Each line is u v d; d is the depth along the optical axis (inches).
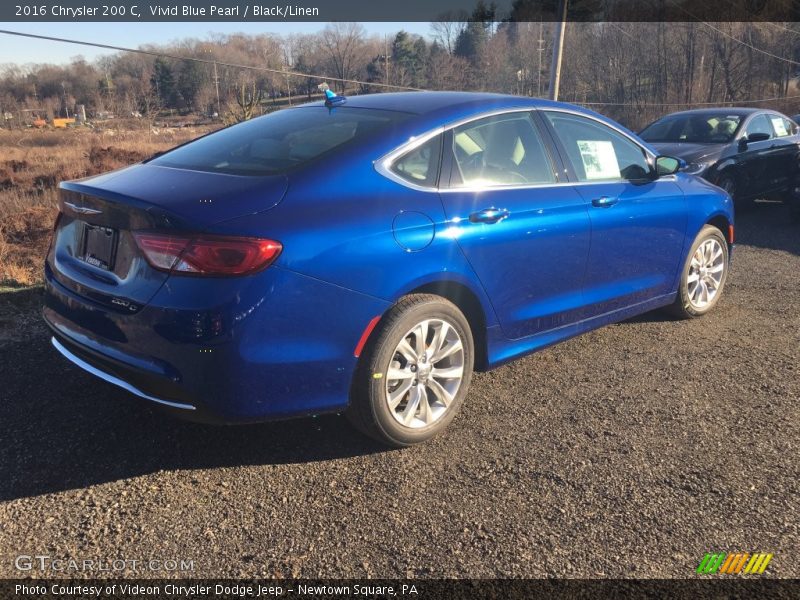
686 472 123.1
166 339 105.3
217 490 115.0
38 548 99.3
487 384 160.4
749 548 102.5
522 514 109.9
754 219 394.3
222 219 106.5
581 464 125.3
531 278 147.3
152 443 128.4
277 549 100.7
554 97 587.8
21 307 194.9
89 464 120.8
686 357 179.3
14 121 2564.0
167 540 102.0
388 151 128.2
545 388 159.0
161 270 106.1
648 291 185.9
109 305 113.0
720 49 1934.1
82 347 117.9
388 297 119.9
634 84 1973.4
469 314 141.4
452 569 97.0
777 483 119.8
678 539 104.2
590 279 164.1
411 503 112.5
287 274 108.3
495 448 130.9
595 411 147.3
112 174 134.2
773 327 204.1
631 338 193.0
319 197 116.7
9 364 157.8
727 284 250.7
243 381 107.8
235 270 104.4
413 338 127.3
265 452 127.3
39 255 251.8
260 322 106.7
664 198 184.4
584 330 167.9
